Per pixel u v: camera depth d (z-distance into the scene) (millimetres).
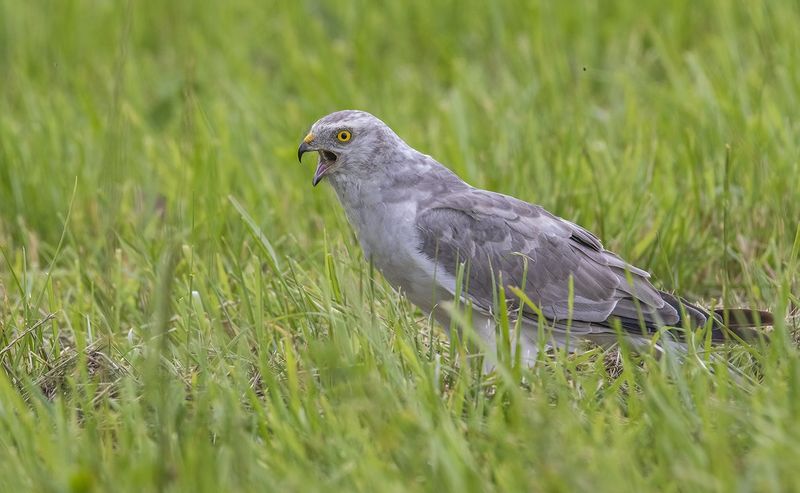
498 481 7770
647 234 12305
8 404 8961
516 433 8281
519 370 9070
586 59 18094
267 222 13117
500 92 16984
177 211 12398
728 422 8227
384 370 9172
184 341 10375
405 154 10844
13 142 15125
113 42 20109
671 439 7918
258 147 15539
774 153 13641
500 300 9625
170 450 8195
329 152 10867
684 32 18609
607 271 10820
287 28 19078
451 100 16172
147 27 20391
